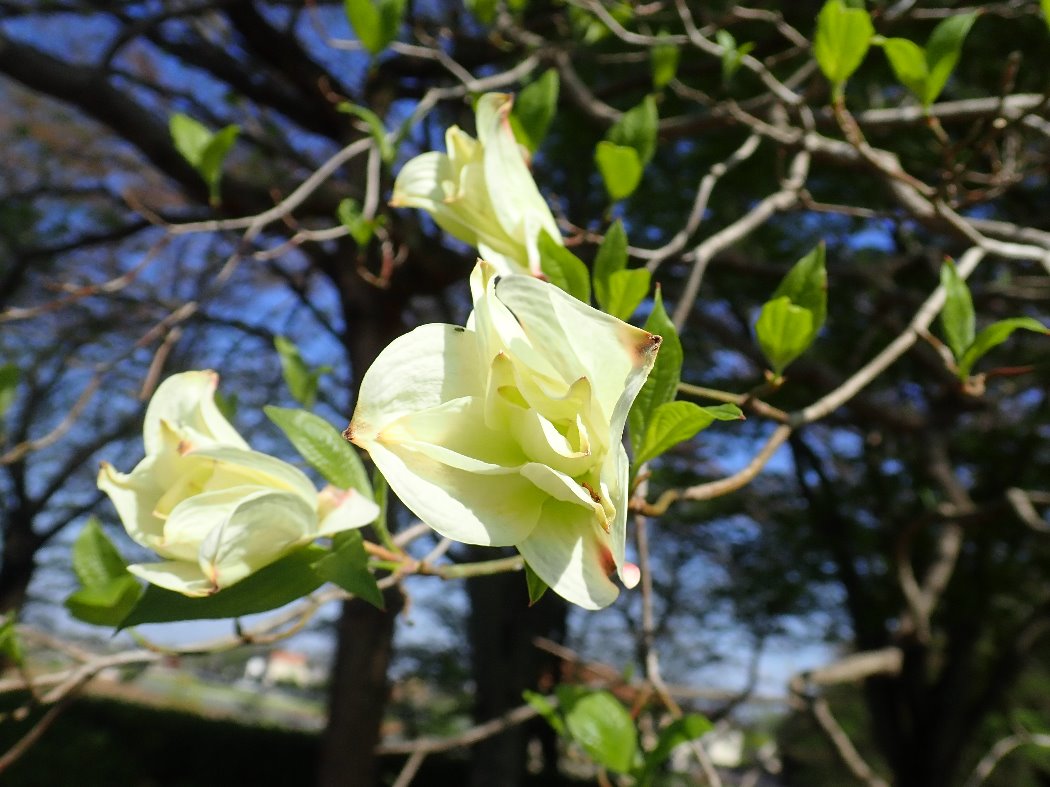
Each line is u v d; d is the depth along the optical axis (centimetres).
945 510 339
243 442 111
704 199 224
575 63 561
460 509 84
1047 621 867
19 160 834
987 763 315
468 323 92
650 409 101
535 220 120
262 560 97
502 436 87
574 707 132
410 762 214
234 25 608
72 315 703
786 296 131
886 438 686
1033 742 318
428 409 86
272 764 1218
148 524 103
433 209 121
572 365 83
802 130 238
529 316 82
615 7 315
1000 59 519
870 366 150
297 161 655
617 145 168
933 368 511
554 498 86
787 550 944
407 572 115
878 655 268
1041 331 136
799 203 228
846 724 1126
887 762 832
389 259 245
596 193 664
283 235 494
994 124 181
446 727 1207
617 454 77
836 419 685
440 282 610
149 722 1212
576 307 81
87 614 124
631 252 207
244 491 99
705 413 97
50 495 888
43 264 782
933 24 439
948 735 812
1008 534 767
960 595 785
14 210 779
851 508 894
